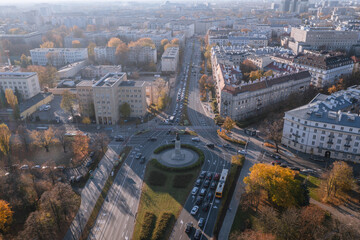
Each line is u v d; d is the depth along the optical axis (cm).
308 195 18538
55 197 16838
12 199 17812
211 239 16038
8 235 16200
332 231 14962
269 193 18162
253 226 16725
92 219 17525
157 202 18950
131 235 16400
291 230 14662
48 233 15638
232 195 19312
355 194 19012
